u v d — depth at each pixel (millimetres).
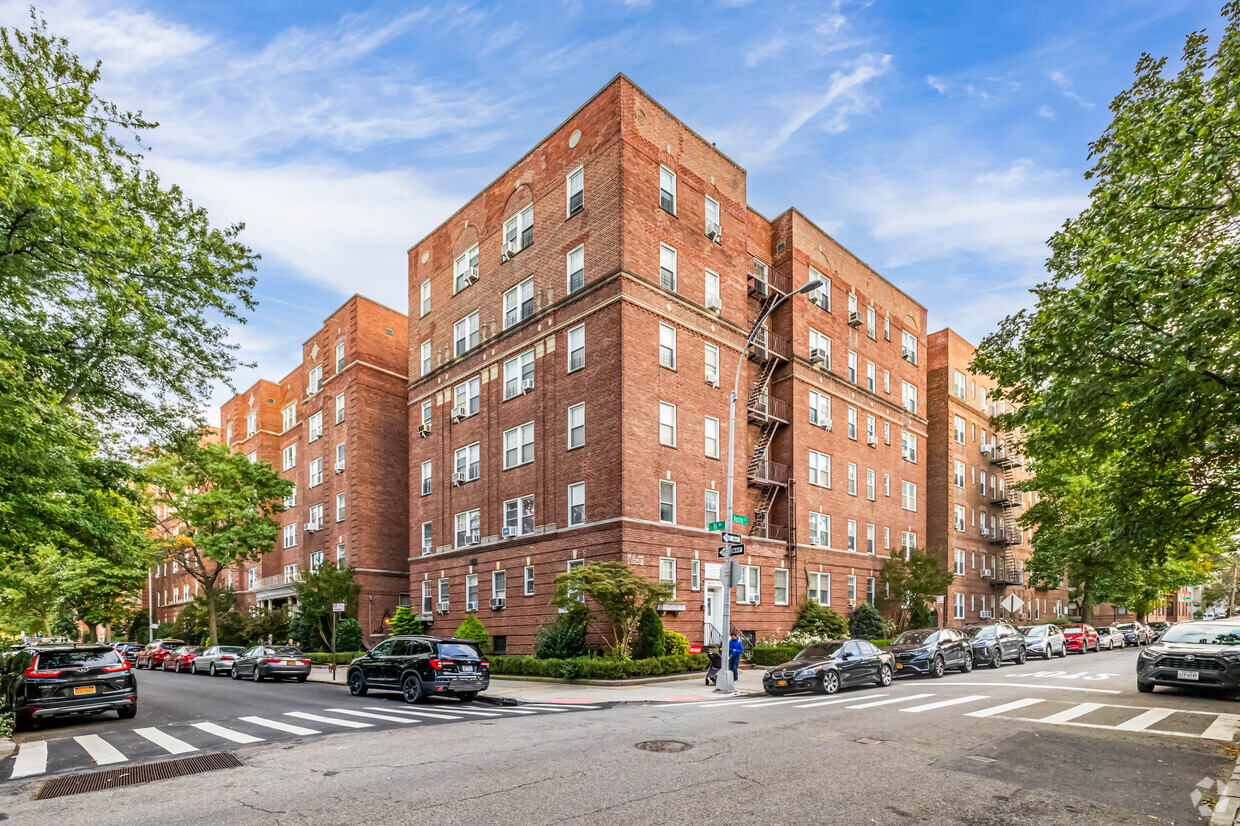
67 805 8195
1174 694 16906
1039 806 7500
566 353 29188
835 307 39375
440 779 8773
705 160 31953
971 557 49125
